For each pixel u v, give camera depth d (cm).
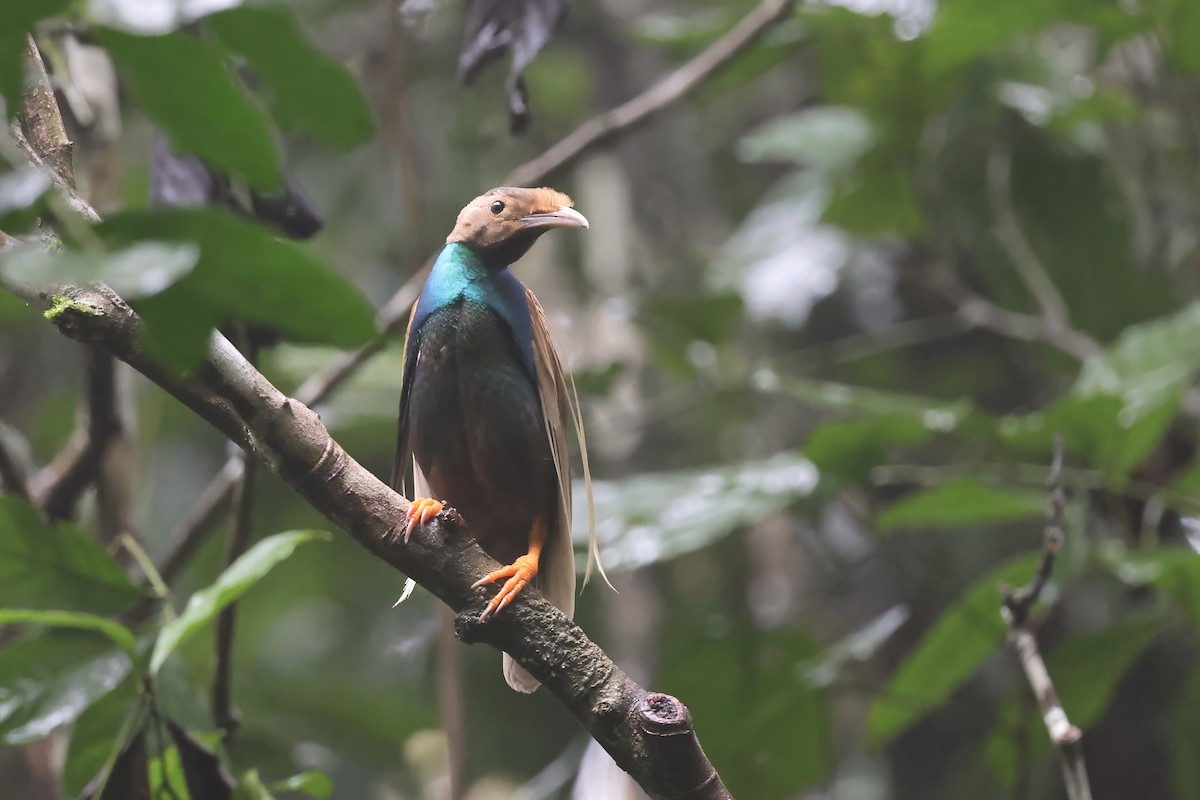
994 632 859
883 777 1237
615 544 868
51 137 428
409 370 745
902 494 1205
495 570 504
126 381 920
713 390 1172
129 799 625
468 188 1450
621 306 1163
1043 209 1185
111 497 910
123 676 647
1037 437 862
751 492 888
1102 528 1104
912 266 1356
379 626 1416
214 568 1388
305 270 258
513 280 754
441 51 1417
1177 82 1166
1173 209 1262
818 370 1329
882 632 926
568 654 492
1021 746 794
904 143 1184
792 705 952
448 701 893
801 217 1202
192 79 294
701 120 1584
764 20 1044
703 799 471
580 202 1467
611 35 1552
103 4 284
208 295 259
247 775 670
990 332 1330
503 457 723
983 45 1070
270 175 315
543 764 1280
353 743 1271
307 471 487
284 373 1212
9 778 1052
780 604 1288
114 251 249
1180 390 827
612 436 1251
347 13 1461
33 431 1420
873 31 1138
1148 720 1138
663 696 478
